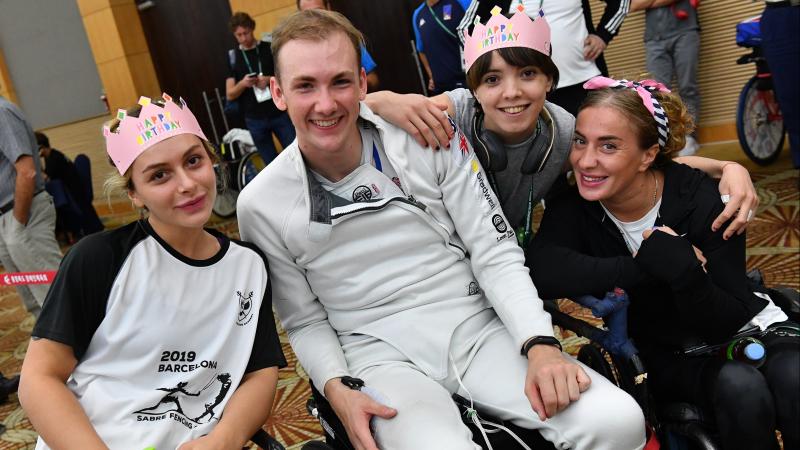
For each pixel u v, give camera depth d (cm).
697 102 464
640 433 136
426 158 162
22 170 326
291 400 280
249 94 541
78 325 138
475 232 164
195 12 680
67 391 135
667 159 165
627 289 155
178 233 146
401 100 162
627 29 492
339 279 164
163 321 143
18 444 283
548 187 180
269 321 158
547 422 142
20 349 409
